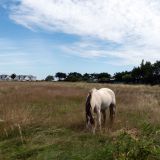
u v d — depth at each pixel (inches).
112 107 475.8
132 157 232.2
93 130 393.7
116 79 3289.9
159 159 229.9
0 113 463.8
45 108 583.8
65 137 369.1
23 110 476.4
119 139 265.1
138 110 566.6
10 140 359.9
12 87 1249.4
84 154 271.7
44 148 320.5
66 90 1016.2
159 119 445.1
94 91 421.7
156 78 2903.5
